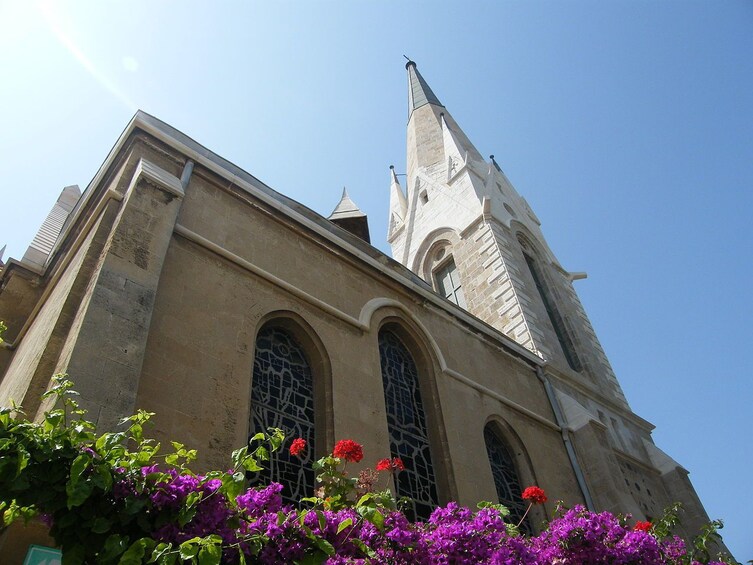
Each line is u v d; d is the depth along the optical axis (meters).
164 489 5.29
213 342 10.75
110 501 5.14
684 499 19.98
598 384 23.62
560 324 26.11
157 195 11.49
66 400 6.18
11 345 12.71
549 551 8.12
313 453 11.37
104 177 13.29
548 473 16.31
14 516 5.08
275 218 14.26
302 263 14.09
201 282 11.41
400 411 13.98
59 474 5.04
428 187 33.84
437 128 38.28
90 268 10.04
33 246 15.45
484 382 16.86
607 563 8.02
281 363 12.16
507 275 24.91
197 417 9.60
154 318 10.11
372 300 15.19
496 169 34.22
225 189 13.65
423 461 13.50
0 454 4.93
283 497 10.23
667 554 9.46
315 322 13.16
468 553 6.70
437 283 29.25
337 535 5.97
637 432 22.31
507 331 23.50
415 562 6.42
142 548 4.74
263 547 5.46
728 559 10.66
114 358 8.41
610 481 16.91
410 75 46.12
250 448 10.17
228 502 5.48
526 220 31.16
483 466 14.32
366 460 11.76
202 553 4.76
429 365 15.43
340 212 21.70
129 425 7.93
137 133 12.98
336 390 12.30
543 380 19.52
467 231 28.80
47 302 12.07
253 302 12.12
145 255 10.25
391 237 35.06
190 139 14.12
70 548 4.90
